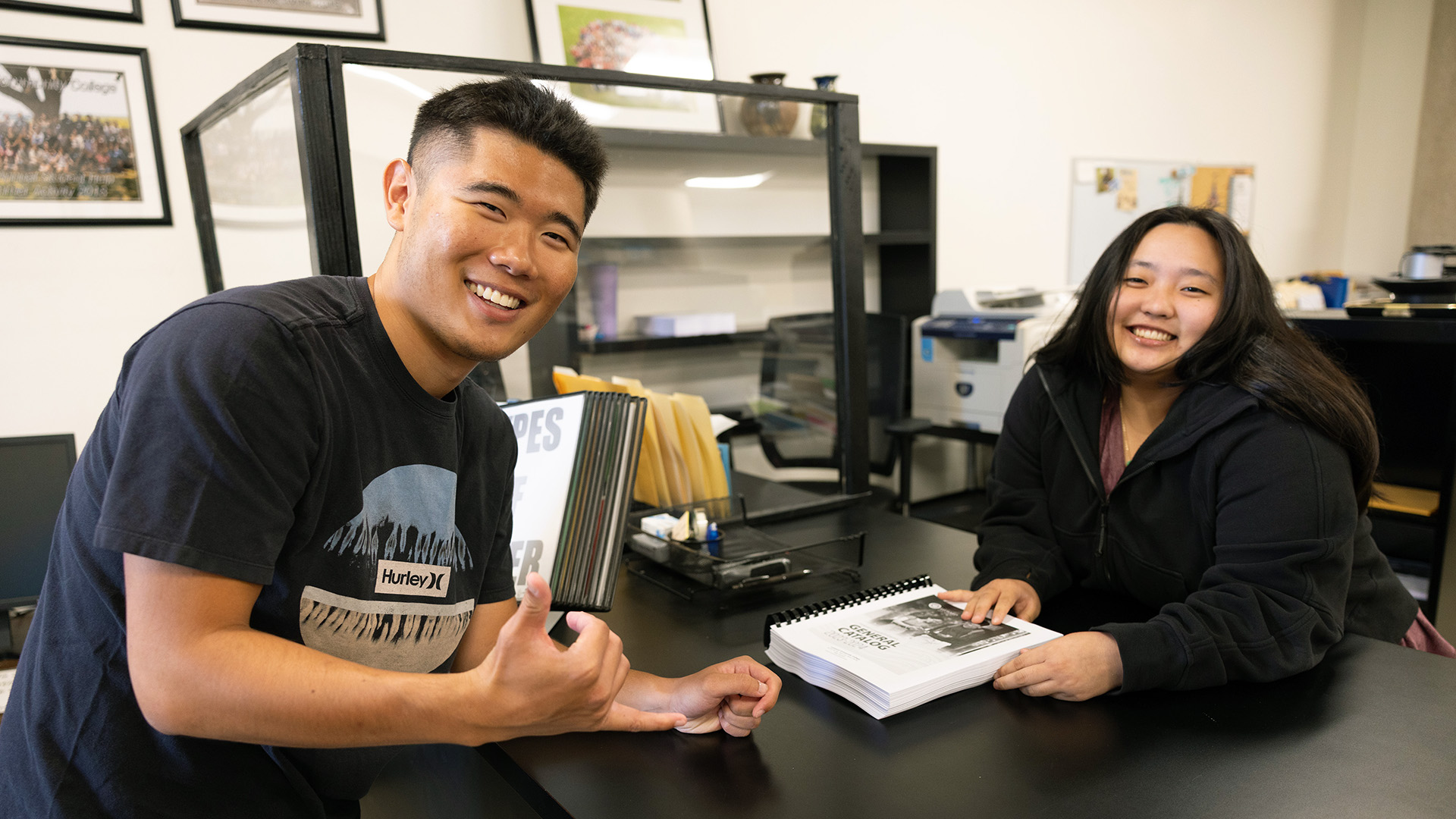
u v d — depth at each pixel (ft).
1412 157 16.55
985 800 2.33
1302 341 3.53
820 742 2.69
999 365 9.21
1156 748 2.58
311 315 2.29
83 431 6.68
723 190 5.29
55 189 6.38
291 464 2.12
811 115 5.27
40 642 2.32
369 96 3.78
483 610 3.07
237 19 6.86
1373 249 17.33
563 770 2.58
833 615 3.48
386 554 2.53
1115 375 3.83
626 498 3.73
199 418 1.93
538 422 3.96
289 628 2.35
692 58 8.68
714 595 4.00
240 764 2.42
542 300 2.45
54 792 2.21
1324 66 16.33
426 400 2.57
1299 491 3.17
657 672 3.20
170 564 1.90
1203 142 14.52
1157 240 3.61
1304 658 2.97
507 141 2.28
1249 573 3.15
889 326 9.60
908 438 9.66
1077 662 2.89
